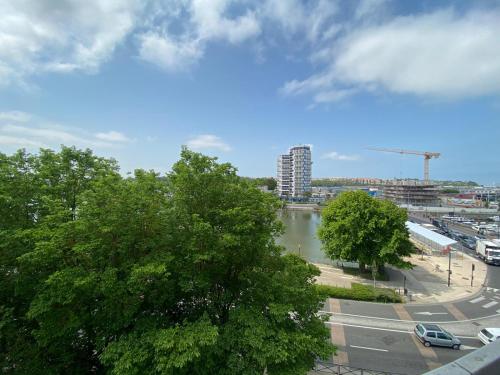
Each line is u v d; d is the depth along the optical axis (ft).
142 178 47.57
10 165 50.11
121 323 40.81
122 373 33.88
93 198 40.57
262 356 38.60
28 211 47.57
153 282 42.78
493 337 75.41
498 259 158.30
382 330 84.99
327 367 65.16
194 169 47.83
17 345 41.60
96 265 41.09
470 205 507.71
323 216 145.79
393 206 135.33
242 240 44.93
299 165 630.33
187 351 34.71
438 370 7.64
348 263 161.07
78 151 58.54
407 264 126.00
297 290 46.47
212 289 49.93
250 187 51.08
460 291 118.62
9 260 42.32
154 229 43.55
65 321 39.65
